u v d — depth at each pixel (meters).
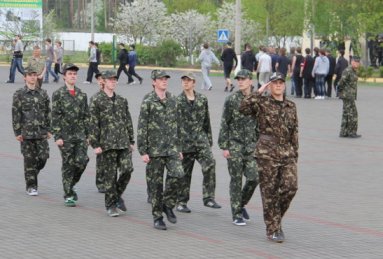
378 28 47.12
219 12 68.44
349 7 49.88
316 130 21.94
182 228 10.55
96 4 95.12
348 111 20.53
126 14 69.06
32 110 12.45
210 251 9.30
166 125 10.55
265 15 65.19
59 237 9.90
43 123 12.55
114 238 9.89
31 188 12.66
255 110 9.90
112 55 58.25
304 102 30.48
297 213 11.60
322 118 24.80
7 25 64.25
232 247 9.52
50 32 68.44
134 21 68.50
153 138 10.49
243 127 10.71
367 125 23.39
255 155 9.90
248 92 10.71
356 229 10.60
